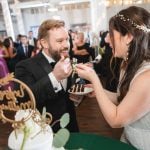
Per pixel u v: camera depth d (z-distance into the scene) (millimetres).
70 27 7664
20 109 771
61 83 1197
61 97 1231
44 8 7840
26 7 7898
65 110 1243
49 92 1071
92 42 5617
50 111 1178
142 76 879
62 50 1201
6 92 774
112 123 914
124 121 900
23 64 1186
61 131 715
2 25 7887
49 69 1186
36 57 1237
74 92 1454
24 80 1130
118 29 945
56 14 7781
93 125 2674
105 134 2428
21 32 8109
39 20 8008
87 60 3969
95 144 967
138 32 910
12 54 4547
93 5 7355
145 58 938
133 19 914
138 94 871
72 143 976
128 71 973
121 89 1024
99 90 977
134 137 1015
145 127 968
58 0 7547
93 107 3154
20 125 660
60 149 738
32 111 745
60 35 1176
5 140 2348
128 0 6922
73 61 1183
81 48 4359
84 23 7621
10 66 4395
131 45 939
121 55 1013
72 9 7578
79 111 3078
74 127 1374
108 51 2734
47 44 1202
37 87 1044
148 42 936
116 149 926
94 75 1015
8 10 7723
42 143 619
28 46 5020
